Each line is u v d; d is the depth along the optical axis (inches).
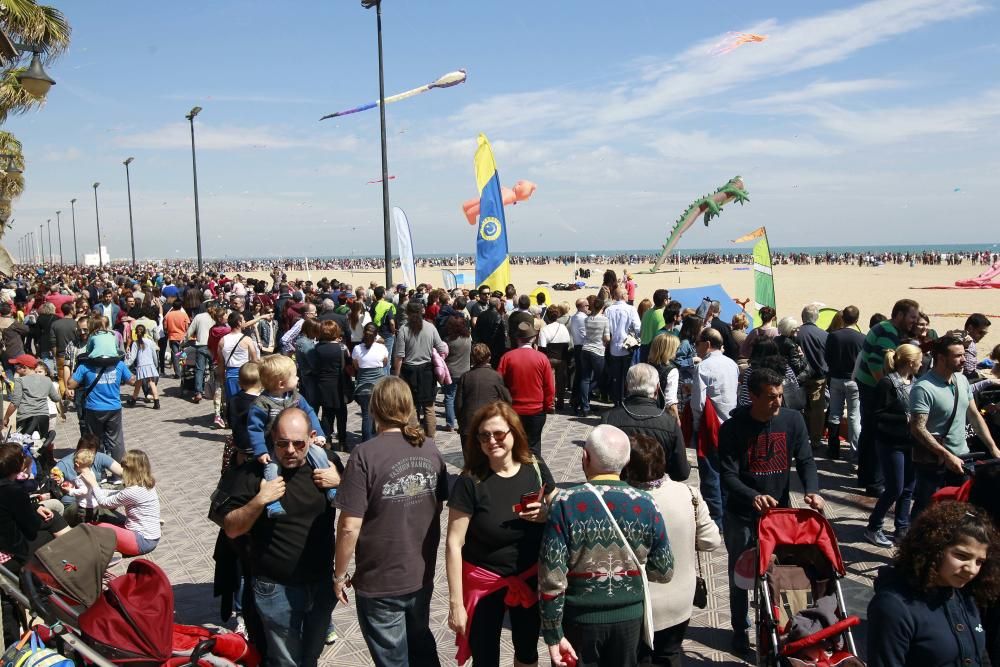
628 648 132.6
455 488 147.0
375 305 540.4
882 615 112.4
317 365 377.4
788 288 1914.4
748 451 183.0
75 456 243.8
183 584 230.1
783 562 166.4
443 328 510.0
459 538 144.9
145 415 506.0
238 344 384.2
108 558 162.7
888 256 4800.7
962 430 221.8
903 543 114.6
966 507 112.2
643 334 442.3
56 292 944.9
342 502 144.4
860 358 306.2
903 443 243.9
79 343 496.7
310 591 154.3
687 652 187.3
